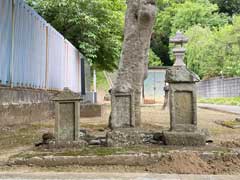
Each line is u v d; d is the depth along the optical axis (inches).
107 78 1459.2
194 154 202.2
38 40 480.7
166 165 192.4
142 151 210.1
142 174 179.0
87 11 826.8
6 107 358.9
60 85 619.8
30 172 185.9
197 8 1670.8
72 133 241.0
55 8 808.9
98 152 212.1
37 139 295.3
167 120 490.9
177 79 243.0
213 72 1385.3
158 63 1740.9
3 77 351.9
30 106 438.9
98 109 581.9
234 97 1240.2
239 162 196.5
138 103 303.0
